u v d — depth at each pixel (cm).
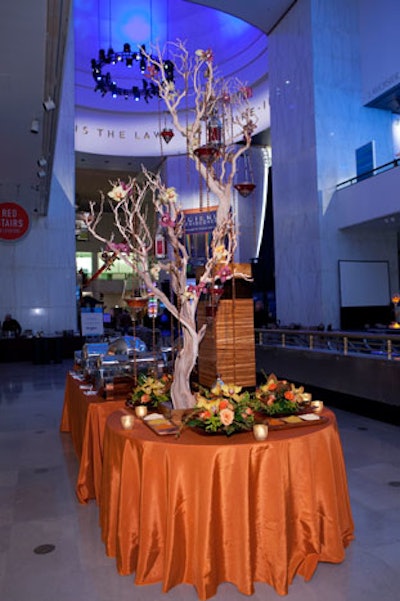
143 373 359
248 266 363
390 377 487
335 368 561
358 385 528
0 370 1049
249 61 1852
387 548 246
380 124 1324
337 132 1280
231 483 212
